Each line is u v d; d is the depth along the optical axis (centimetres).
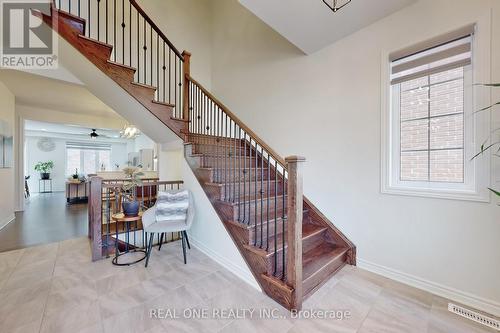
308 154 284
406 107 216
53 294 190
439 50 190
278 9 202
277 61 326
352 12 208
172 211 283
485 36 166
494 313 163
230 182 255
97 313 167
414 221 201
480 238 170
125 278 218
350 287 201
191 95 336
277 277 188
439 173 197
